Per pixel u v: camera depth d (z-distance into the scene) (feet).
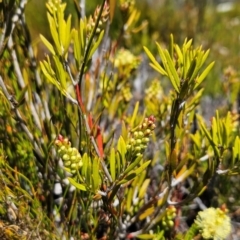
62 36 1.08
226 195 1.89
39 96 1.62
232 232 1.86
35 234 1.34
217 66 3.72
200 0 4.68
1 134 1.53
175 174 1.38
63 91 1.12
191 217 1.88
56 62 1.09
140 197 1.54
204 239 1.41
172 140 1.24
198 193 1.33
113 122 1.82
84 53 1.12
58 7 1.09
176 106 1.17
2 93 1.36
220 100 3.03
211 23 4.73
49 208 1.59
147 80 3.01
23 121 1.44
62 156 1.03
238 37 4.54
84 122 1.22
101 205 1.47
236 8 5.62
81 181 1.06
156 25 4.50
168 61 1.07
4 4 1.38
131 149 1.08
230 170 1.24
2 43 1.37
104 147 1.44
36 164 1.64
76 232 1.50
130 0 1.63
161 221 1.53
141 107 2.35
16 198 1.36
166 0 4.92
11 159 1.55
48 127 1.54
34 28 3.67
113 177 1.11
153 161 1.67
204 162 1.86
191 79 1.09
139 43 3.75
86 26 1.16
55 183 1.64
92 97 1.58
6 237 1.32
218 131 1.19
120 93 1.83
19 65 1.64
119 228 1.47
